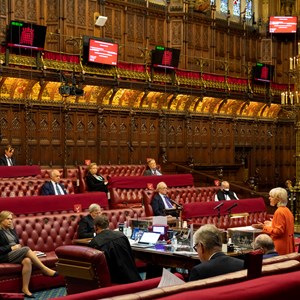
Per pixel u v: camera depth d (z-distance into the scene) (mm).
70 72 20453
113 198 16469
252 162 29953
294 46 32312
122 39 24969
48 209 12617
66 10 22500
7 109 19766
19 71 18844
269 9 31828
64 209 12922
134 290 5441
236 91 27359
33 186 15266
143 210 12875
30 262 9984
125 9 24953
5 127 19734
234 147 28547
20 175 16531
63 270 7457
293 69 18422
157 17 26438
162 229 9781
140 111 24000
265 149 30656
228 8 30203
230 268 5797
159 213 13617
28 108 20188
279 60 32250
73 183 16547
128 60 25156
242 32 30172
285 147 31609
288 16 30844
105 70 21734
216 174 26031
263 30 31562
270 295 4004
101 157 22688
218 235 6055
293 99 19109
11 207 12023
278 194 9852
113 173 18906
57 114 21219
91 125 22375
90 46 20875
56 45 22172
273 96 29375
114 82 21844
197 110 26766
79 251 7254
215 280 4285
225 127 28172
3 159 17359
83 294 5074
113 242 8023
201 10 27562
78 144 21906
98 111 22406
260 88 28812
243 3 31047
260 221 14562
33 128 20516
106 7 24281
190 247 9188
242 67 30141
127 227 10578
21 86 20000
